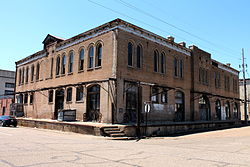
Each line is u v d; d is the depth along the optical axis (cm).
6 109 4050
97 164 748
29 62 3591
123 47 2255
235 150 1120
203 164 779
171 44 2898
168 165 755
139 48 2473
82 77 2522
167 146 1290
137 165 748
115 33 2230
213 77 3725
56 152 962
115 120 2092
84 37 2580
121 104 2156
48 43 3297
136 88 2370
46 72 3133
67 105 2658
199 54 3359
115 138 1702
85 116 2373
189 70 3167
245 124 3669
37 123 2591
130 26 2355
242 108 5338
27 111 3400
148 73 2514
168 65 2814
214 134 2050
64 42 2872
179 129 2383
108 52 2267
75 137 1723
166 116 2681
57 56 2975
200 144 1388
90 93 2412
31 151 966
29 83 3494
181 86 2969
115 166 725
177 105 2897
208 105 3522
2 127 2600
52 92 2939
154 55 2664
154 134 2100
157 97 2611
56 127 2283
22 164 721
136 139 1786
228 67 4278
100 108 2231
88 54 2502
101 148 1136
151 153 1007
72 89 2620
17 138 1448
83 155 909
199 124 2700
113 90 2139
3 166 690
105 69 2264
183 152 1051
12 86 6297
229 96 4209
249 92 5288
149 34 2577
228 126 3216
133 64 2348
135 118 2302
